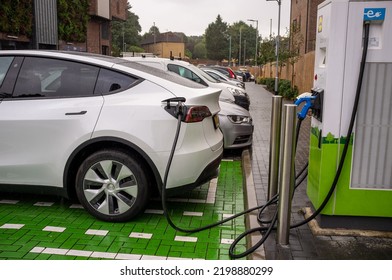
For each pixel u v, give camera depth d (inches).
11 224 177.5
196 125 176.1
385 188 159.0
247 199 201.2
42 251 154.2
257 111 639.1
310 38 929.5
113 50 2407.7
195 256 152.8
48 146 178.9
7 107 184.2
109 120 173.0
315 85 173.6
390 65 152.6
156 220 184.5
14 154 183.2
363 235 160.7
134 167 173.2
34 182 184.2
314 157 174.1
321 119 160.6
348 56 152.3
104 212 178.4
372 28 151.2
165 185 165.9
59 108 178.9
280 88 1006.4
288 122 147.6
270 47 1509.6
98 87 182.1
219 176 258.4
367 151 157.6
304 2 993.5
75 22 941.8
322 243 155.5
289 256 146.1
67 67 186.2
